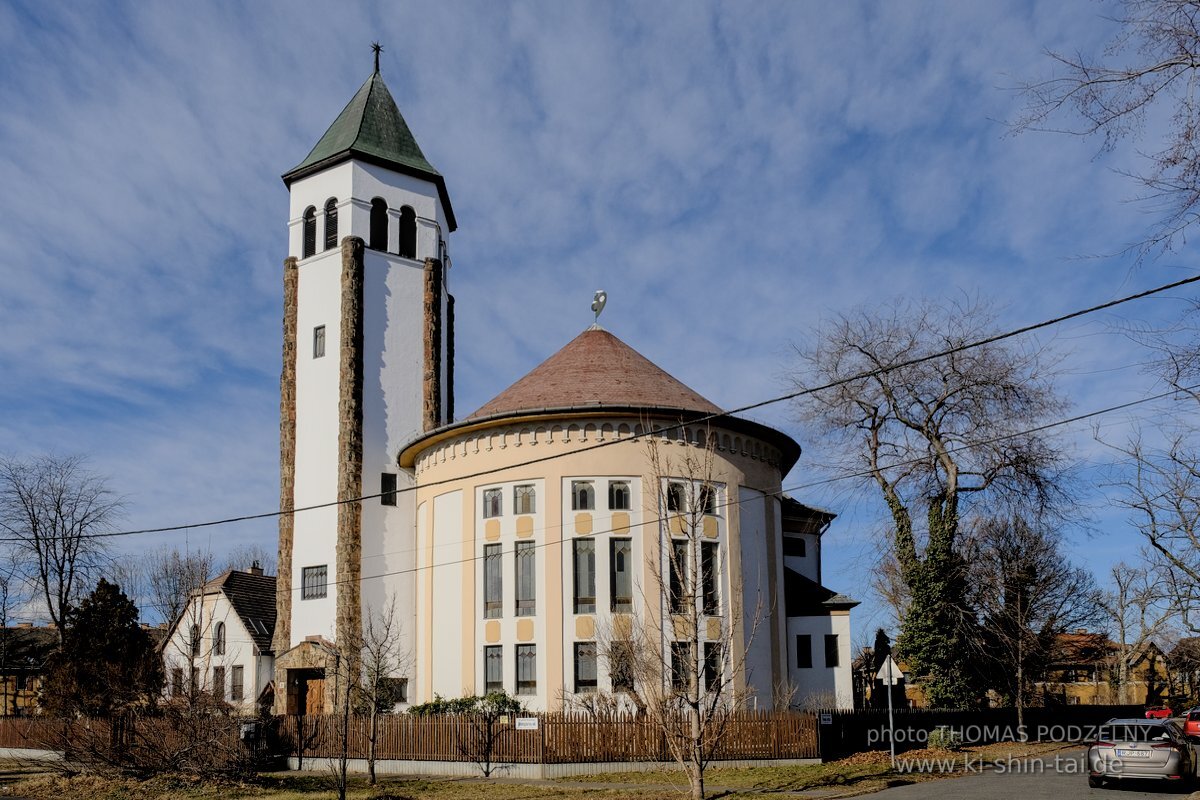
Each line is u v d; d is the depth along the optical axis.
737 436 41.03
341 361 46.16
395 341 47.59
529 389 41.78
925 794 24.23
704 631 37.59
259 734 35.53
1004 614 45.12
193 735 31.55
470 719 32.69
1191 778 24.55
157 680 38.69
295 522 46.34
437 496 42.06
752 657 39.28
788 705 33.97
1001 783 26.39
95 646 45.06
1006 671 45.31
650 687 28.08
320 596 45.16
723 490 39.84
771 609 40.50
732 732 31.70
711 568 38.88
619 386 40.91
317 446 46.53
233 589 53.59
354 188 48.03
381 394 46.69
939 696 40.06
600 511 38.16
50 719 42.69
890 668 30.20
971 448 39.69
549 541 38.06
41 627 77.25
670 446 39.06
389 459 46.22
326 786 29.67
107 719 33.97
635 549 37.78
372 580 44.41
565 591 37.53
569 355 43.53
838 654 41.88
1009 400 40.59
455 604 40.12
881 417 42.75
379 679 35.31
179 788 29.97
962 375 40.56
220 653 51.75
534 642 37.59
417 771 33.25
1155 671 74.50
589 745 31.34
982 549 46.22
